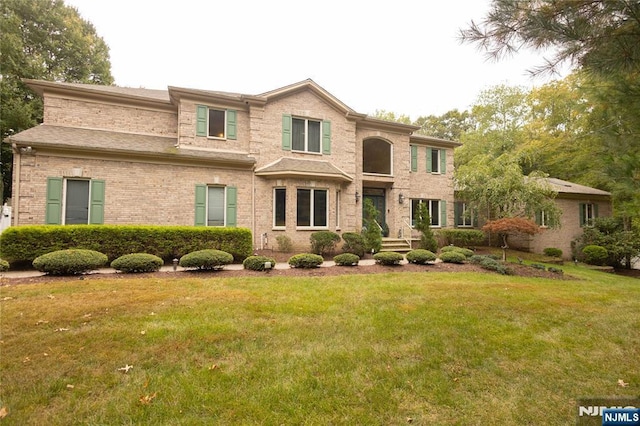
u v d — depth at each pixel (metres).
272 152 13.99
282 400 3.03
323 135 15.01
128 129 13.38
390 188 17.53
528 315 5.77
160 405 2.91
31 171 10.35
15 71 18.62
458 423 2.79
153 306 5.50
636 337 4.86
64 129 11.96
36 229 8.86
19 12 19.77
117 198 11.45
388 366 3.75
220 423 2.69
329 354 3.99
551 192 15.76
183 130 12.92
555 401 3.18
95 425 2.64
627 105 3.98
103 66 23.73
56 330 4.38
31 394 3.00
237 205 13.29
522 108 27.81
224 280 7.82
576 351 4.34
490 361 3.98
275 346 4.20
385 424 2.75
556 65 4.12
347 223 15.37
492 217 18.02
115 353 3.82
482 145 28.64
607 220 18.64
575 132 22.88
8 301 5.57
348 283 7.96
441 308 5.97
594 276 12.36
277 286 7.41
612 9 3.35
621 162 3.99
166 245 10.22
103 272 8.47
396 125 16.92
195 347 4.06
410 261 11.64
